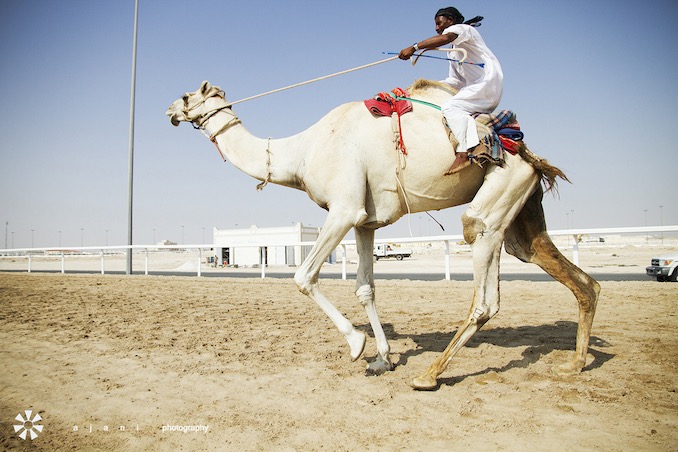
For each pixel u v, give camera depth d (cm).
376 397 415
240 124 587
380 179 483
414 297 1105
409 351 579
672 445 309
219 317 852
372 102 485
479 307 439
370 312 517
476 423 353
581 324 478
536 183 466
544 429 339
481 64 474
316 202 519
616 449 305
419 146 460
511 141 451
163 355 571
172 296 1201
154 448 327
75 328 746
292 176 537
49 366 529
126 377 486
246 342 639
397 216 500
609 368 477
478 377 464
